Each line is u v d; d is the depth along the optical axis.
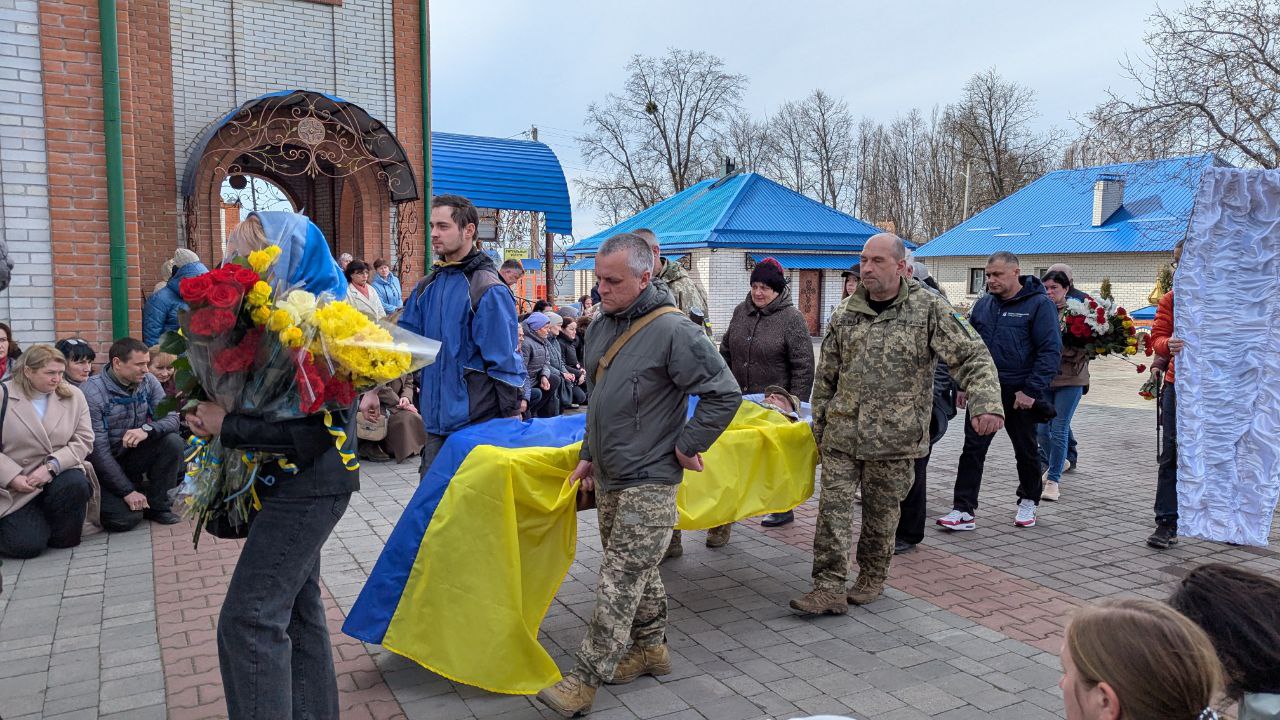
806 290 27.59
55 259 6.77
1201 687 1.40
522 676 3.41
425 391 4.16
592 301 15.80
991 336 5.83
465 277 4.10
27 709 3.30
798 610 4.27
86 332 6.92
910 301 4.23
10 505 5.01
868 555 4.46
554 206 13.24
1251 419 5.23
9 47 6.51
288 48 9.79
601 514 3.57
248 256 2.58
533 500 3.52
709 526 4.20
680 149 41.06
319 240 2.72
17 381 5.18
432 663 3.46
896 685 3.57
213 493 2.66
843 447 4.27
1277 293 5.16
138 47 8.95
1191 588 1.81
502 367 4.00
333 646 3.89
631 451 3.35
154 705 3.34
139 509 5.72
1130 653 1.42
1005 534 5.79
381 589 3.61
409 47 10.49
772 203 27.69
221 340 2.44
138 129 8.99
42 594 4.52
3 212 6.57
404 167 10.28
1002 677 3.64
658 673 3.65
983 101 42.38
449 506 3.51
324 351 2.47
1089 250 28.88
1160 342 5.66
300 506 2.65
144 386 5.82
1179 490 5.38
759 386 5.62
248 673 2.58
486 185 12.66
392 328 2.77
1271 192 5.14
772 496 4.46
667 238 27.05
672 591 4.69
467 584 3.44
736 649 3.93
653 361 3.33
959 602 4.51
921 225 50.78
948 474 7.73
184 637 3.97
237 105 9.53
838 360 4.42
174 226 9.26
